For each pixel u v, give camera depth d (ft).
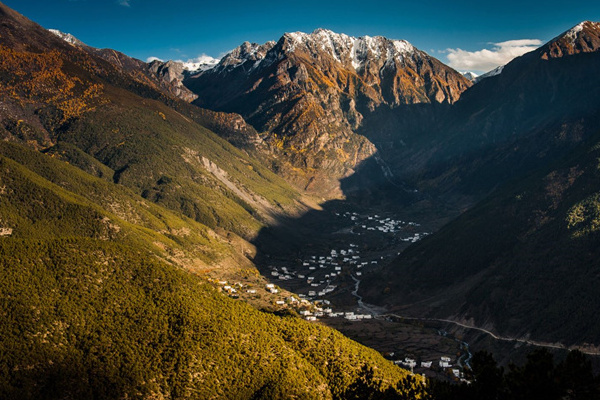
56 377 327.47
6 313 345.51
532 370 179.22
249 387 366.43
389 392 257.34
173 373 354.74
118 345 362.53
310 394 372.38
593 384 174.19
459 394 197.88
